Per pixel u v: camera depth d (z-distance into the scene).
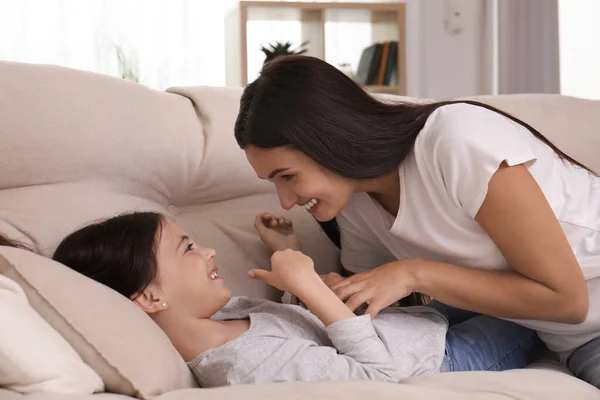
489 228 1.13
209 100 1.53
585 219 1.21
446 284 1.17
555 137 1.71
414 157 1.19
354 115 1.14
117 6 4.01
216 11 4.25
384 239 1.37
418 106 1.22
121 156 1.33
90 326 0.92
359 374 1.06
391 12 4.21
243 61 3.89
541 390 0.95
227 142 1.50
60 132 1.26
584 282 1.13
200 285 1.14
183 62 4.18
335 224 1.50
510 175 1.10
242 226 1.49
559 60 4.04
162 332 1.02
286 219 1.50
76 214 1.26
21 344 0.84
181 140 1.44
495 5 4.37
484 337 1.30
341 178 1.17
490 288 1.15
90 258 1.12
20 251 0.99
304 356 1.06
